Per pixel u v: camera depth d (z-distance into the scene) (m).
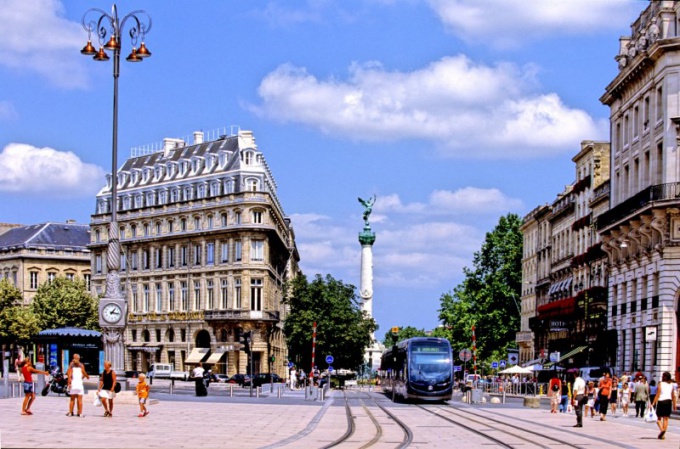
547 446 32.78
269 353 132.25
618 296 79.25
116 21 52.72
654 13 73.50
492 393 98.19
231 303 129.88
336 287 130.50
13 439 31.27
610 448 32.59
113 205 54.00
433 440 34.72
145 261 143.25
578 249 109.50
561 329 100.12
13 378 104.06
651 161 70.94
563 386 58.50
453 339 148.38
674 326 67.06
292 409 54.47
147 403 54.00
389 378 84.88
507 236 148.50
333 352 128.38
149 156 151.38
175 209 138.38
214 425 40.00
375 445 32.28
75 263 167.75
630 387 64.25
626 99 78.56
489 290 145.75
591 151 104.69
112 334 53.91
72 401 42.69
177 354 135.88
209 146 140.00
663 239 67.38
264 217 130.12
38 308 138.25
